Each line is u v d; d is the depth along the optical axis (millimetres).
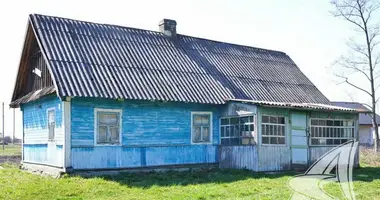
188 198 11344
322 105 22016
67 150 15812
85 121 16406
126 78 17891
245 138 18484
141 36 21719
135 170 17375
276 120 18656
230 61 23750
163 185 13938
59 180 14367
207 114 19672
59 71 16469
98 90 16391
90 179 14578
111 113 17141
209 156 19547
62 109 16219
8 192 12500
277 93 22656
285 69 25938
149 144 17891
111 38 20250
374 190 13164
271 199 11164
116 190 12812
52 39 18094
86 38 19297
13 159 27875
